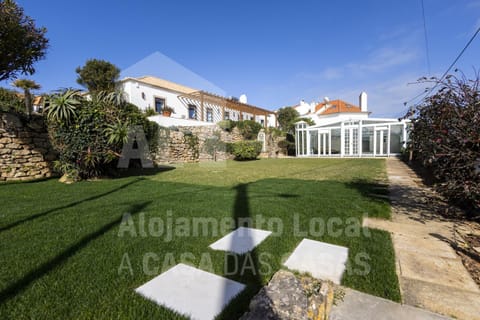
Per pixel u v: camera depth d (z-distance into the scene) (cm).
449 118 260
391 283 168
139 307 144
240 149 1409
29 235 249
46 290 158
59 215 318
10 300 147
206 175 750
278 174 771
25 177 613
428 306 145
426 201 391
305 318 132
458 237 253
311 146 1925
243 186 539
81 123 568
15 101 739
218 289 164
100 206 364
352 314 138
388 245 231
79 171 614
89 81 1515
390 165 1008
